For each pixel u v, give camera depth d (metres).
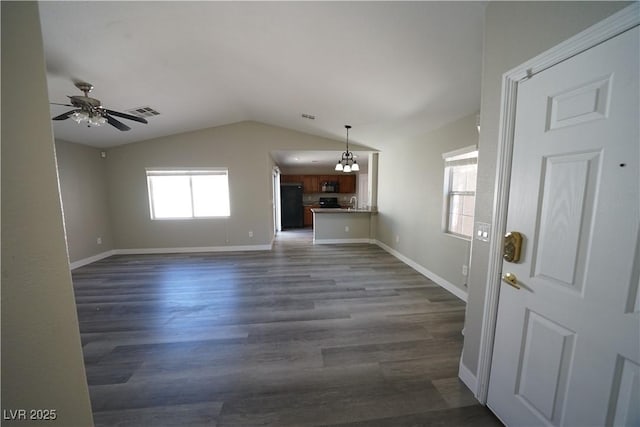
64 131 3.58
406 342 2.05
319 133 4.91
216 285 3.29
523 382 1.21
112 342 2.06
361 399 1.49
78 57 2.10
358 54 2.08
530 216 1.13
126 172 4.79
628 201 0.80
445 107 2.70
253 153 5.04
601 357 0.90
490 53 1.33
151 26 1.87
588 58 0.89
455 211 3.16
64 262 0.67
